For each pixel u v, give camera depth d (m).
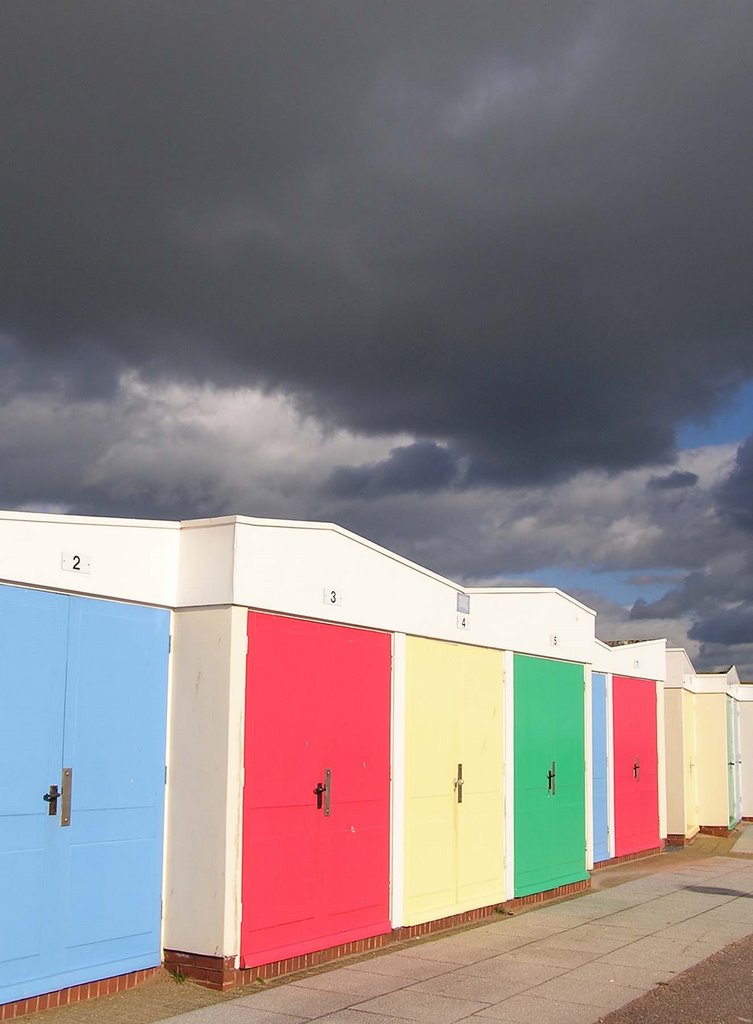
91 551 8.52
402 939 11.05
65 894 8.10
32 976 7.79
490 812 13.09
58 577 8.22
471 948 10.73
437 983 9.12
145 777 8.91
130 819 8.73
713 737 26.03
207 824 8.88
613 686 19.42
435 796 11.95
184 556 9.36
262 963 9.00
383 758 11.02
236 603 9.05
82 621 8.45
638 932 11.69
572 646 15.66
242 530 9.20
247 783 9.05
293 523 9.78
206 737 8.99
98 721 8.51
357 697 10.66
